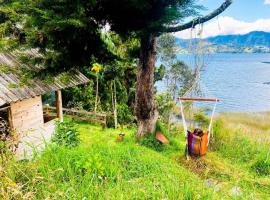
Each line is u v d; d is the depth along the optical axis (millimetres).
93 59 11273
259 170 7520
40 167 2875
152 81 11344
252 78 132125
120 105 22906
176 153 9664
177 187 2891
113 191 2721
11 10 8656
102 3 9156
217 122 10641
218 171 7145
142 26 9500
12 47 9492
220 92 86250
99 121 18391
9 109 9484
